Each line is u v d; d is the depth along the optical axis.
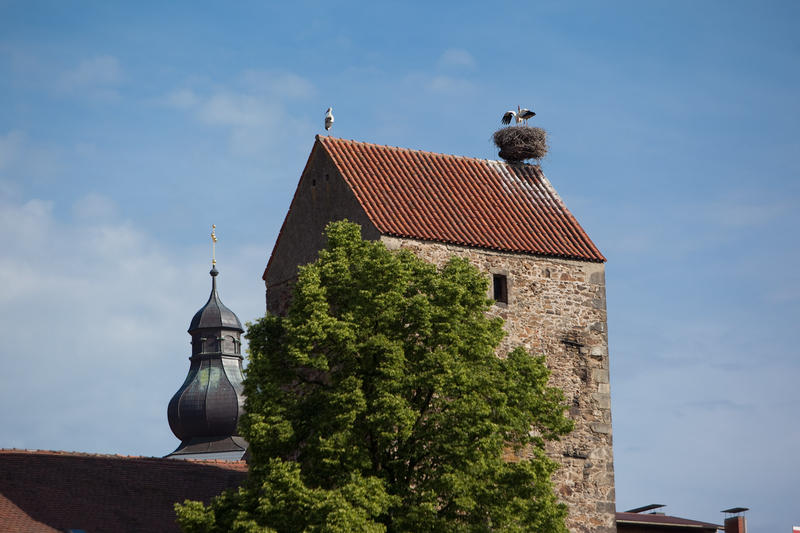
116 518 56.69
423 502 47.91
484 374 50.47
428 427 49.62
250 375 50.91
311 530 46.16
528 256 61.25
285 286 63.88
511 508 48.91
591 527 59.81
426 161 63.97
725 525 78.12
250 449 50.03
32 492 56.94
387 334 50.59
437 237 58.88
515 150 66.88
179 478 61.50
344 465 48.91
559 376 60.69
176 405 122.38
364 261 51.31
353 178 60.78
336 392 49.41
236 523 47.62
